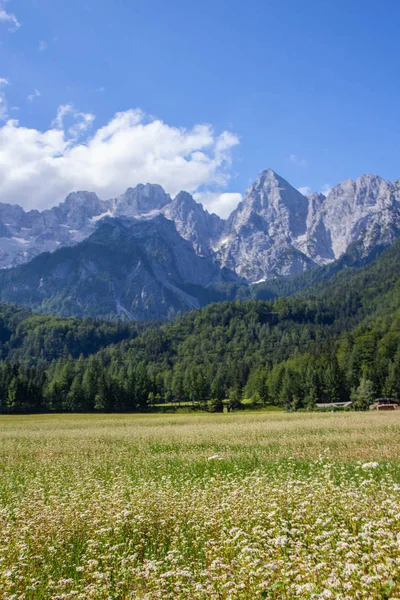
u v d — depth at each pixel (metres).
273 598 6.78
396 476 17.92
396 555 7.09
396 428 40.50
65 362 172.50
